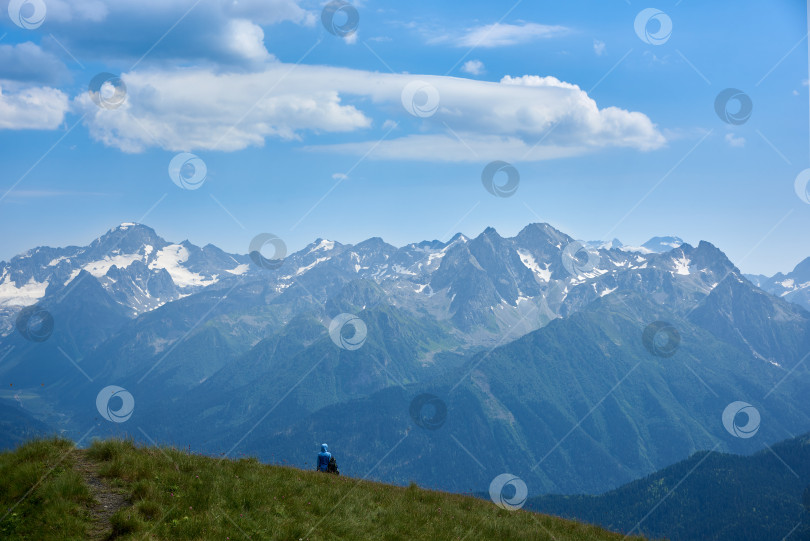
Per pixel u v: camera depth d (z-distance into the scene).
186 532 19.31
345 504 24.73
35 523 18.72
